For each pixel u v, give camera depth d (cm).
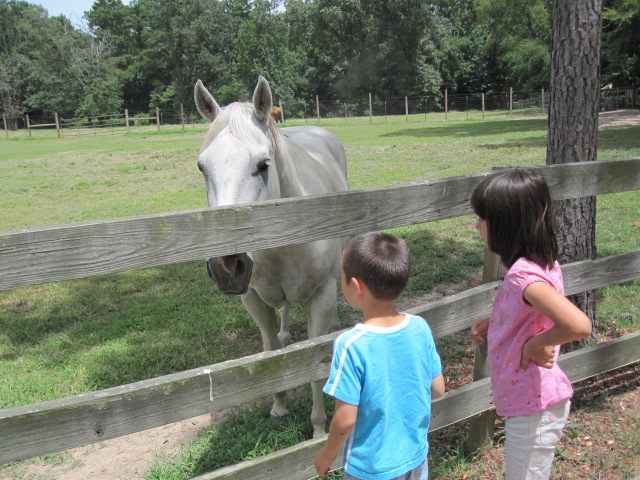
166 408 171
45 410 150
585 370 286
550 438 184
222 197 231
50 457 309
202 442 308
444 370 371
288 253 273
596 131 337
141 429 168
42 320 503
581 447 279
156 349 429
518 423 184
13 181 1334
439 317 228
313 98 5319
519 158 1178
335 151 481
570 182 255
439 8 5525
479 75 5250
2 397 363
